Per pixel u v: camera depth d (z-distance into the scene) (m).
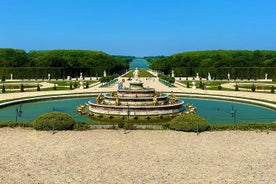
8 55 113.06
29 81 75.38
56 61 94.44
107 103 28.30
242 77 86.75
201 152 14.87
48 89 50.41
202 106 32.72
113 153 14.60
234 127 19.73
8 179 11.41
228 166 12.98
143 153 14.62
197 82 72.06
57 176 11.73
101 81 65.50
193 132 18.86
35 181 11.24
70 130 19.33
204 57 127.06
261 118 25.45
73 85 58.22
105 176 11.75
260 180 11.53
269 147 15.84
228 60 99.31
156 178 11.59
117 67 116.94
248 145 16.17
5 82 70.12
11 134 18.16
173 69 101.94
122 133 18.55
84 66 104.81
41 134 18.19
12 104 32.38
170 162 13.39
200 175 11.94
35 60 101.94
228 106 32.69
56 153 14.57
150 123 23.66
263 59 111.75
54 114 19.50
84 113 27.44
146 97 28.75
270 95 41.75
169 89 51.72
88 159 13.73
